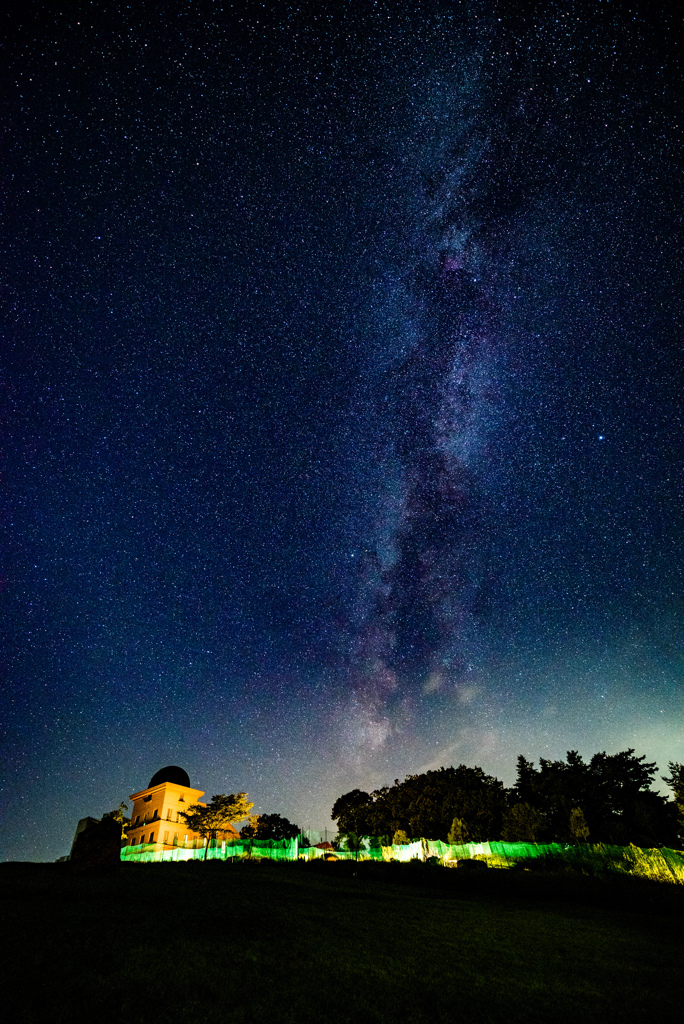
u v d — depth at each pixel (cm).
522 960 1094
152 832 5397
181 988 738
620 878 2475
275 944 1010
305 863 3459
